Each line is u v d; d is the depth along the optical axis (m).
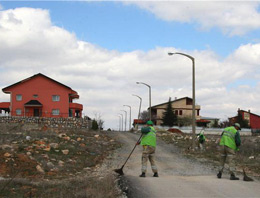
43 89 56.69
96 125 47.09
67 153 17.88
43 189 9.62
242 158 17.88
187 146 25.42
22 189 9.62
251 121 84.00
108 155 19.92
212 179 11.04
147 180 10.60
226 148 11.19
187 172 13.53
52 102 56.59
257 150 21.50
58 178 12.23
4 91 56.38
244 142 27.09
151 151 11.62
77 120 51.25
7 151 14.91
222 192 8.81
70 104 57.81
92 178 11.39
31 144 18.80
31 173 12.68
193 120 23.67
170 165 15.77
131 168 14.60
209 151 22.12
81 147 20.67
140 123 89.19
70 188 9.84
